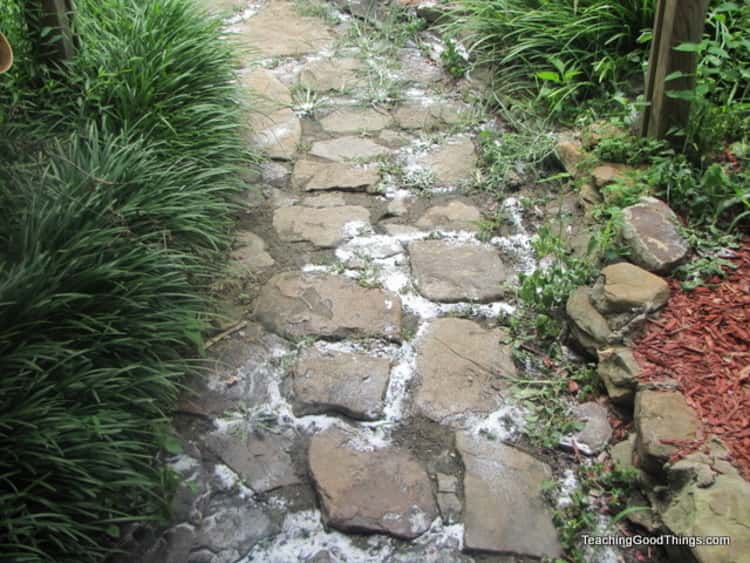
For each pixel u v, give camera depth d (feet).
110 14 12.57
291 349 9.29
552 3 14.26
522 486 7.74
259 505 7.66
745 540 6.31
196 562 7.14
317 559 7.18
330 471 7.86
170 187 10.11
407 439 8.25
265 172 12.39
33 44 11.27
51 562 6.57
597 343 8.78
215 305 9.85
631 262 9.72
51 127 10.79
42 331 7.76
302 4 17.60
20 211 8.70
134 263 8.68
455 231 11.18
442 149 12.93
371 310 9.78
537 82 13.64
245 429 8.38
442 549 7.22
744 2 12.97
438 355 9.19
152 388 8.20
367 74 14.96
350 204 11.73
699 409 7.59
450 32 15.39
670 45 10.44
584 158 11.77
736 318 8.64
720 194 10.16
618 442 8.12
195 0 13.82
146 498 7.52
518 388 8.79
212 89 12.14
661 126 11.10
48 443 6.86
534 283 9.67
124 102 11.03
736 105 11.46
